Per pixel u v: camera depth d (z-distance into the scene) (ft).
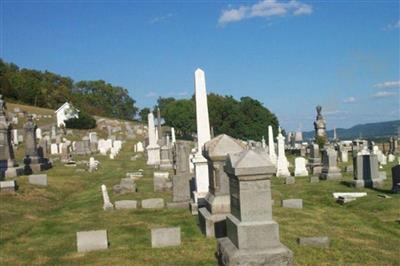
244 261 32.60
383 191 84.02
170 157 133.69
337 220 59.57
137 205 70.49
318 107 176.04
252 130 303.89
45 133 236.63
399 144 209.97
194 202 64.44
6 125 107.24
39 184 92.73
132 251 45.70
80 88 579.48
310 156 135.23
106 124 328.49
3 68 414.00
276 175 116.57
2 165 107.45
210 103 314.96
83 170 125.59
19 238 55.31
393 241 50.72
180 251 44.19
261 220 34.04
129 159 168.25
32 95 398.42
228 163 36.11
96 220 62.49
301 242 45.68
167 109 360.69
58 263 43.62
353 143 203.72
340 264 40.57
